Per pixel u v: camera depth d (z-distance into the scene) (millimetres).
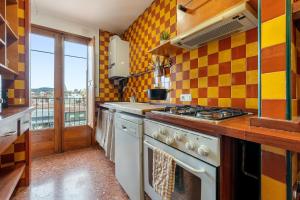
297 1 625
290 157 626
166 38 1728
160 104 2033
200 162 818
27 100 1775
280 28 648
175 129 968
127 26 2965
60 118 2752
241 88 1235
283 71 640
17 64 1690
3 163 1616
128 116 1482
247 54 1197
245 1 889
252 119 707
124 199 1491
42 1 2203
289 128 599
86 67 3059
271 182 673
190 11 1257
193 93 1638
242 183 853
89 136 3018
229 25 1101
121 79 3121
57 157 2484
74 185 1708
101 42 3070
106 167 2133
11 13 1651
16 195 1528
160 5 2098
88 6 2336
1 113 1096
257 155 903
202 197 814
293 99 662
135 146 1352
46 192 1582
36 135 2533
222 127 723
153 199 1172
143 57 2482
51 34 2654
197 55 1594
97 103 2875
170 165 951
